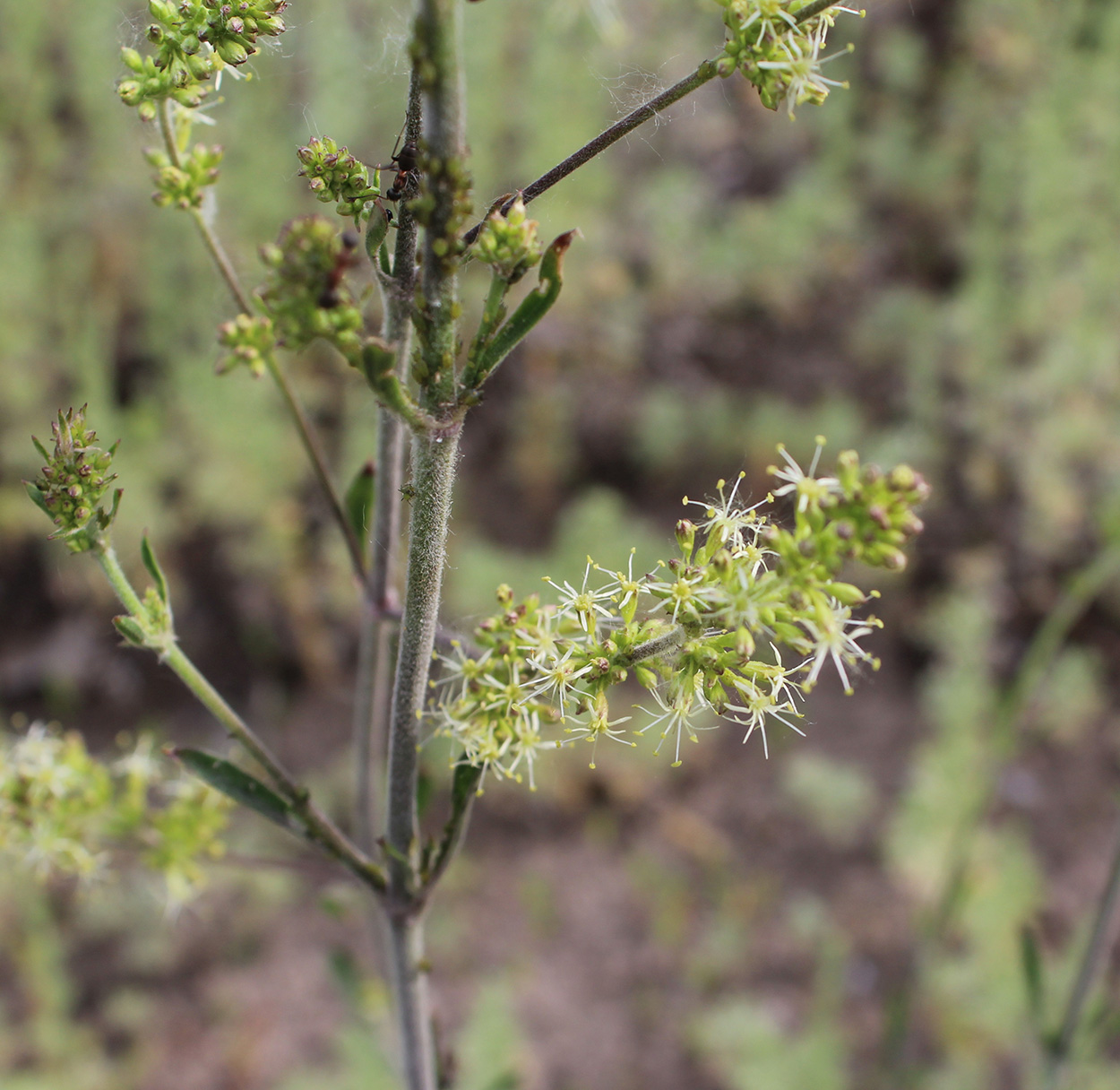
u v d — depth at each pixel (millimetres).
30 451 6742
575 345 7816
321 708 7047
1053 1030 3291
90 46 6852
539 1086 5434
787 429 7754
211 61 1700
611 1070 5523
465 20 6957
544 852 6445
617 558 6699
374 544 2348
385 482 2271
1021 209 7922
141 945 5879
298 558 7051
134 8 6750
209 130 6496
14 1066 5391
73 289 6988
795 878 6309
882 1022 5574
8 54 7137
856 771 6727
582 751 6602
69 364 6785
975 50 8867
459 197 1292
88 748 6664
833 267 8531
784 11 1468
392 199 1550
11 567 7039
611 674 1622
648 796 6637
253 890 6066
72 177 7277
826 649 1410
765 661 2109
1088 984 3182
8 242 6641
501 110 7496
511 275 1394
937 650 7215
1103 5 8570
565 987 5883
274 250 1270
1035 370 7531
